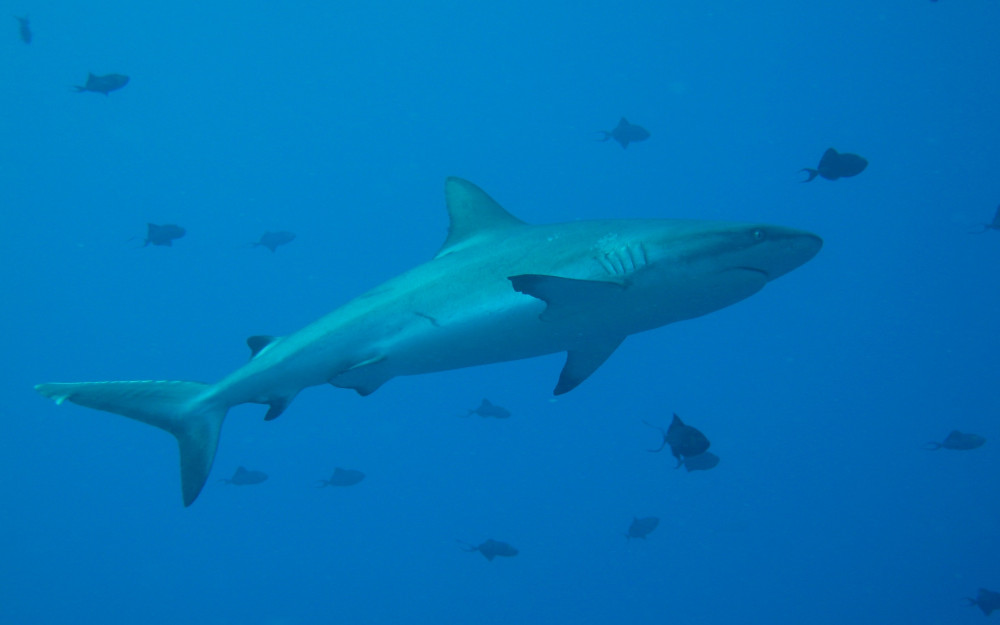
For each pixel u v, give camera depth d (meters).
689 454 5.99
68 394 5.02
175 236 10.23
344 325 4.67
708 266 3.91
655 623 25.45
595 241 4.16
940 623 23.78
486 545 10.32
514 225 4.65
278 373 4.84
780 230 3.94
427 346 4.46
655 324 4.31
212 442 5.03
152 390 5.09
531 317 4.21
